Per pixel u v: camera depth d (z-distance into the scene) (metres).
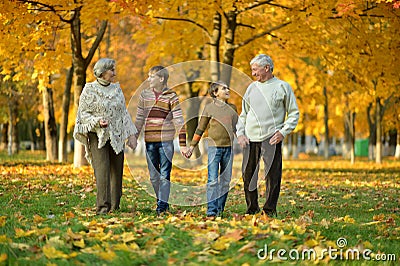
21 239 6.21
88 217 8.22
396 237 7.20
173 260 5.33
